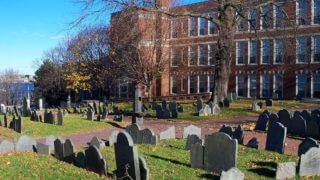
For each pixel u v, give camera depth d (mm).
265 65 55562
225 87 36719
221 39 35688
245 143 19125
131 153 11688
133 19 33531
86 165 13531
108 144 18375
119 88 64750
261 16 36156
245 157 15094
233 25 35438
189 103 41156
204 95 51906
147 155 15664
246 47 57062
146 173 11578
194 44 62406
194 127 21000
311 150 12594
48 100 72875
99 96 68000
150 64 49688
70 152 14672
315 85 51625
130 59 49531
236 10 33969
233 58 58406
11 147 17266
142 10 32438
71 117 34781
